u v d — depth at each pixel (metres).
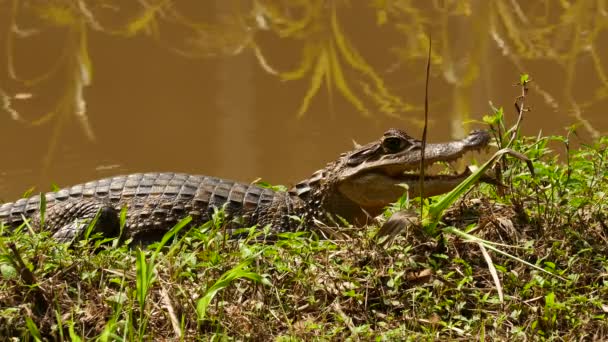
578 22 22.31
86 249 9.15
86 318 8.11
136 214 11.41
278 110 18.06
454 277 8.62
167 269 8.57
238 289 8.38
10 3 24.23
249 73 19.92
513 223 9.21
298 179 15.34
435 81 19.31
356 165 11.57
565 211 9.39
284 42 21.61
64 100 18.66
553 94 18.28
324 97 18.72
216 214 9.80
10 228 11.32
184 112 17.92
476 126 17.12
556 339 7.89
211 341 7.69
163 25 22.75
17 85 19.45
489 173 10.29
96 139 16.98
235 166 15.97
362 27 22.38
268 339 7.95
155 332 8.02
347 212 11.73
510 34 21.64
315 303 8.29
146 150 16.58
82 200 11.43
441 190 10.96
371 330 8.03
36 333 7.65
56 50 21.28
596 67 19.58
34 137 17.12
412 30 22.11
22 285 8.20
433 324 8.02
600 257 8.76
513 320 8.10
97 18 23.20
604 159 10.83
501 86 18.95
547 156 12.80
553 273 8.41
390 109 18.06
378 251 8.73
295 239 9.37
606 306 8.11
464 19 22.59
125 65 20.41
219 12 23.61
